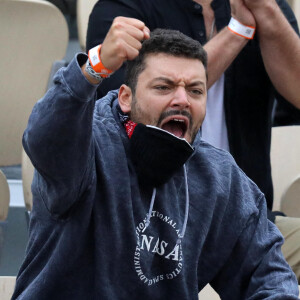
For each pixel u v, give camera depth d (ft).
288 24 28.66
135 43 16.74
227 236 21.13
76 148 17.28
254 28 27.99
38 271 19.57
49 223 19.34
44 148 17.01
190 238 20.30
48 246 19.34
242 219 21.25
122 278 19.17
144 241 19.42
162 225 19.81
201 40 29.53
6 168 43.80
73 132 16.88
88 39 30.45
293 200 35.22
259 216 21.79
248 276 21.36
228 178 21.39
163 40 19.25
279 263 21.27
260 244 21.35
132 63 19.61
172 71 18.99
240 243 21.29
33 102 36.19
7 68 35.24
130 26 16.80
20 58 35.29
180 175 20.63
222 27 29.73
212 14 29.89
